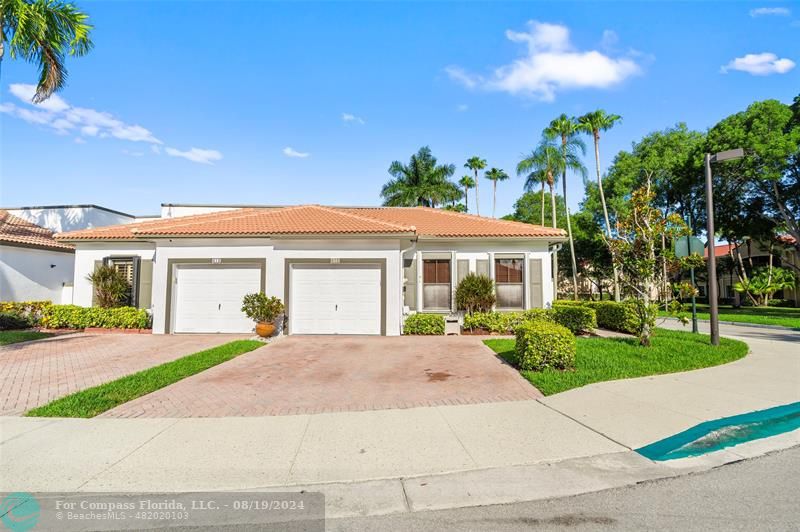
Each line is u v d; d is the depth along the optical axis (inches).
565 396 247.9
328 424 206.8
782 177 1006.4
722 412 215.3
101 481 151.0
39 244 695.1
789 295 1418.6
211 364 344.5
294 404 242.2
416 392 266.4
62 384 290.5
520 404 235.3
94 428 201.5
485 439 186.4
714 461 166.1
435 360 367.2
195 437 190.4
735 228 1205.7
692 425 198.4
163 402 245.6
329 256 529.7
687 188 1134.4
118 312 558.9
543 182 1270.9
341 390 272.1
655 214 394.9
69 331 555.2
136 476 154.6
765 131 929.5
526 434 191.2
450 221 679.7
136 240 588.4
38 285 706.8
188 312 540.1
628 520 125.8
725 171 1019.3
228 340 480.7
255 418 215.9
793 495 139.8
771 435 193.0
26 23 452.4
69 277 764.0
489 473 156.5
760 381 279.1
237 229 528.7
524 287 594.2
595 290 2102.6
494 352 403.5
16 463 164.4
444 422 208.2
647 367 314.3
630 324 518.9
